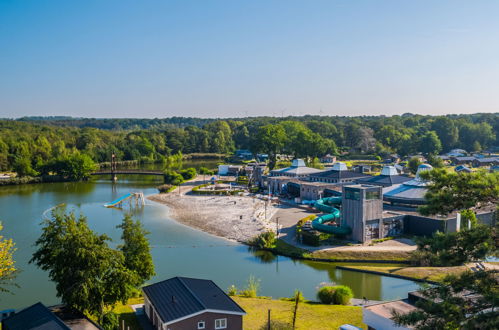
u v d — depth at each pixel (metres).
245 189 155.25
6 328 37.81
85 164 187.38
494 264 63.06
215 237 91.44
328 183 136.25
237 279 66.00
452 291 27.48
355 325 44.50
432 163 196.12
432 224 84.88
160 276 66.88
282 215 109.75
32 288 60.47
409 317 26.00
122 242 87.06
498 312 24.19
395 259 74.12
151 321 44.25
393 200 104.75
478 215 79.19
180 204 129.38
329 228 85.38
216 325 39.41
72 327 37.38
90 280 39.25
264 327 42.97
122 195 147.00
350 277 66.31
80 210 120.62
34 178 179.62
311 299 57.12
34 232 93.81
